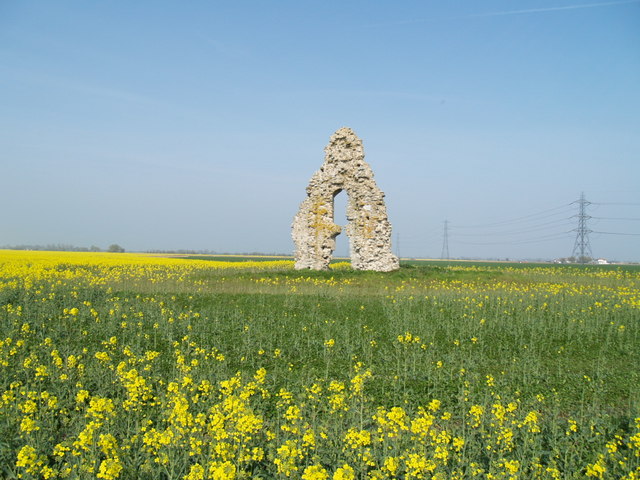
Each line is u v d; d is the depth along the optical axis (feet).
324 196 116.98
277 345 52.95
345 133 116.47
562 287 96.68
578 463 25.80
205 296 82.94
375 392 37.76
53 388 34.86
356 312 72.79
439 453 22.21
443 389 38.99
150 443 22.98
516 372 43.86
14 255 188.03
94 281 89.30
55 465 22.72
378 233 112.98
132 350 45.01
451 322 64.28
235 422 24.26
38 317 58.49
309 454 24.77
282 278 102.83
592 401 36.17
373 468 24.30
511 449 26.61
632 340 57.47
